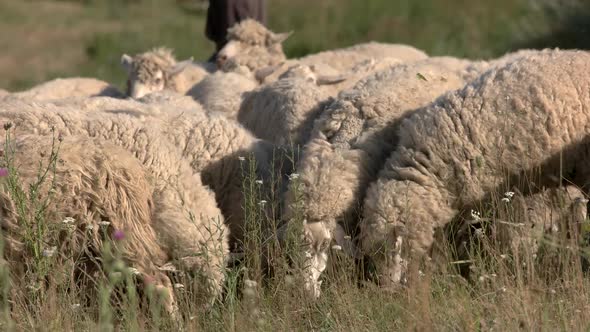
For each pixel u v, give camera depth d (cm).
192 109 1817
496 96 1505
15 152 1366
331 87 2197
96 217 1359
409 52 2800
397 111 1617
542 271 1399
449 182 1487
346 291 1339
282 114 1903
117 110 1745
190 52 5906
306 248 1462
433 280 1364
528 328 1175
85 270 1369
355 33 5991
